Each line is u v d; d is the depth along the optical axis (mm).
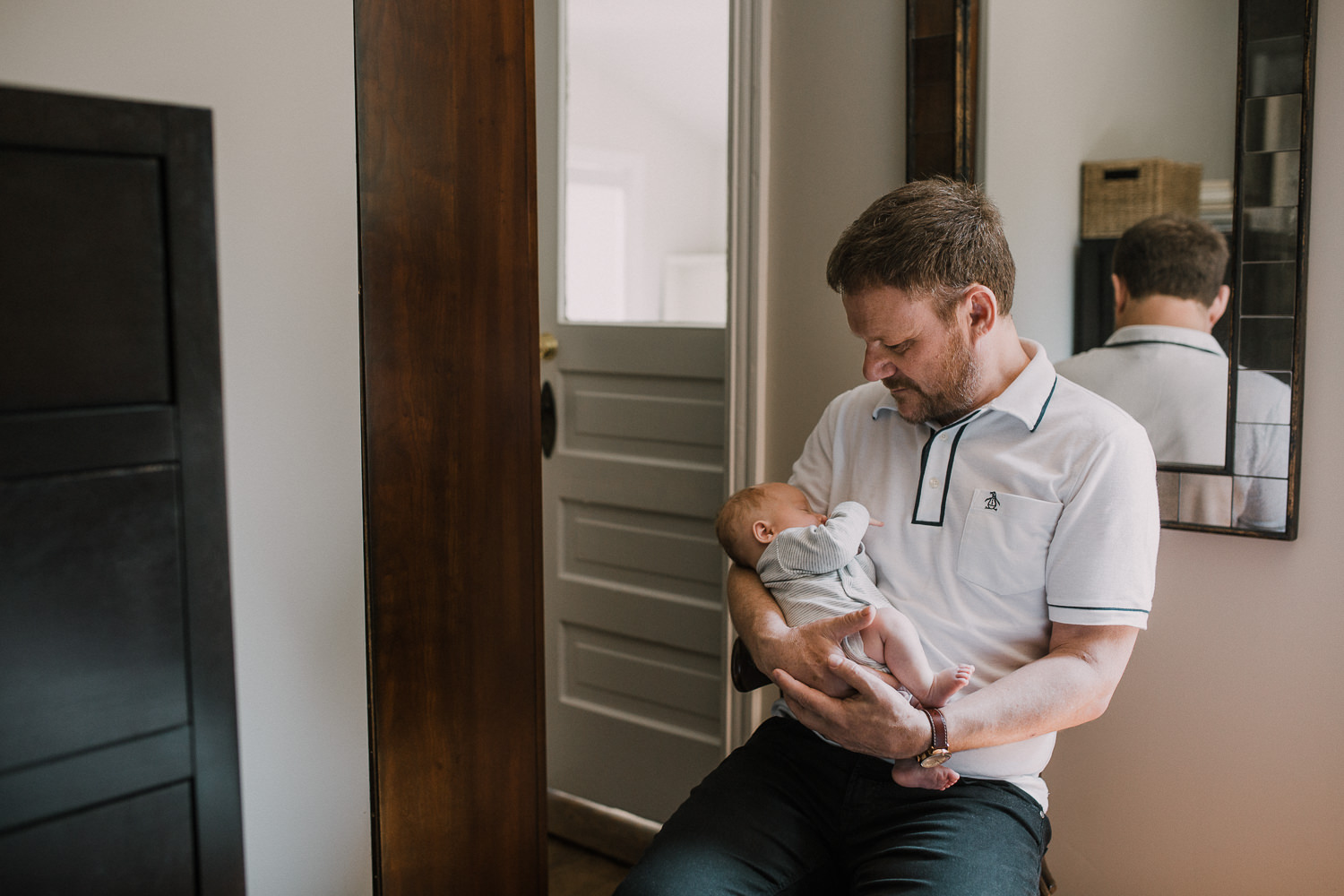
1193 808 1596
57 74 1033
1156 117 1499
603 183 2268
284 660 1254
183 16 1114
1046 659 1204
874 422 1445
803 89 1859
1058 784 1711
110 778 850
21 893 808
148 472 855
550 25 2182
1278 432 1446
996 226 1274
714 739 2115
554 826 2352
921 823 1203
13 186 779
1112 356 1573
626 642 2250
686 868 1191
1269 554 1498
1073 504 1230
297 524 1255
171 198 853
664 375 2127
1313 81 1378
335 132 1258
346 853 1344
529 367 1519
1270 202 1421
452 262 1405
